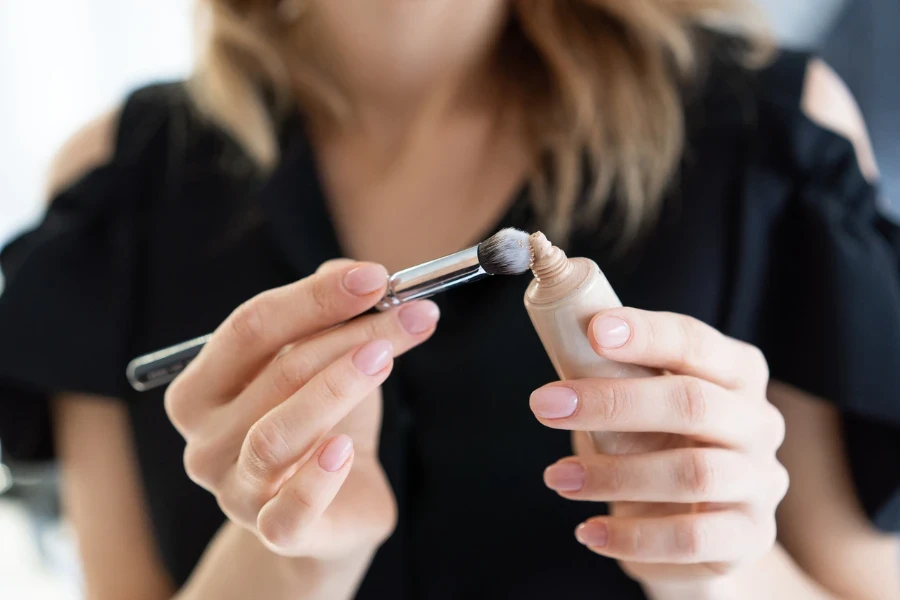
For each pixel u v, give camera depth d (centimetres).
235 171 61
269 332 40
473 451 53
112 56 130
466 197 57
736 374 40
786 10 84
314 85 61
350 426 44
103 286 59
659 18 58
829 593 53
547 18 59
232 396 42
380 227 58
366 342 40
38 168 130
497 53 60
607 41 58
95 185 61
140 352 59
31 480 68
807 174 55
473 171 58
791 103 56
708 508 41
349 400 38
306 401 38
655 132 56
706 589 44
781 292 54
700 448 39
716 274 54
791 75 57
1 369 56
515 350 53
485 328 53
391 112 60
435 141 59
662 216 55
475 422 53
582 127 56
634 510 43
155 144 64
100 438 60
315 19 62
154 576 60
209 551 52
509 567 53
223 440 41
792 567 50
